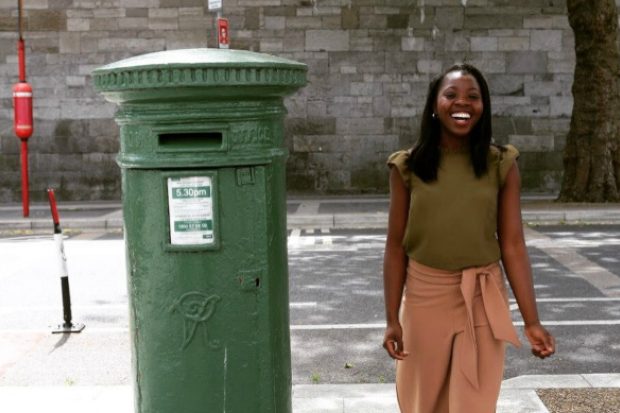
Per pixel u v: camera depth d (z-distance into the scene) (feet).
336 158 58.90
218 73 9.09
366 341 21.47
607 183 50.60
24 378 18.54
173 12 57.62
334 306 25.45
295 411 14.90
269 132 9.75
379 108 58.49
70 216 48.85
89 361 19.86
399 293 10.73
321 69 58.29
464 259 10.14
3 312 25.26
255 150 9.57
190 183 9.48
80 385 17.72
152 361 9.76
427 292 10.32
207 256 9.55
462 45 58.13
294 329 22.77
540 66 58.34
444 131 10.32
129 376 18.60
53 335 22.35
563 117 58.70
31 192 58.75
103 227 46.14
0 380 18.39
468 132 10.10
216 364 9.66
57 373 18.92
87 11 57.72
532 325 10.28
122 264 33.65
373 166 58.95
